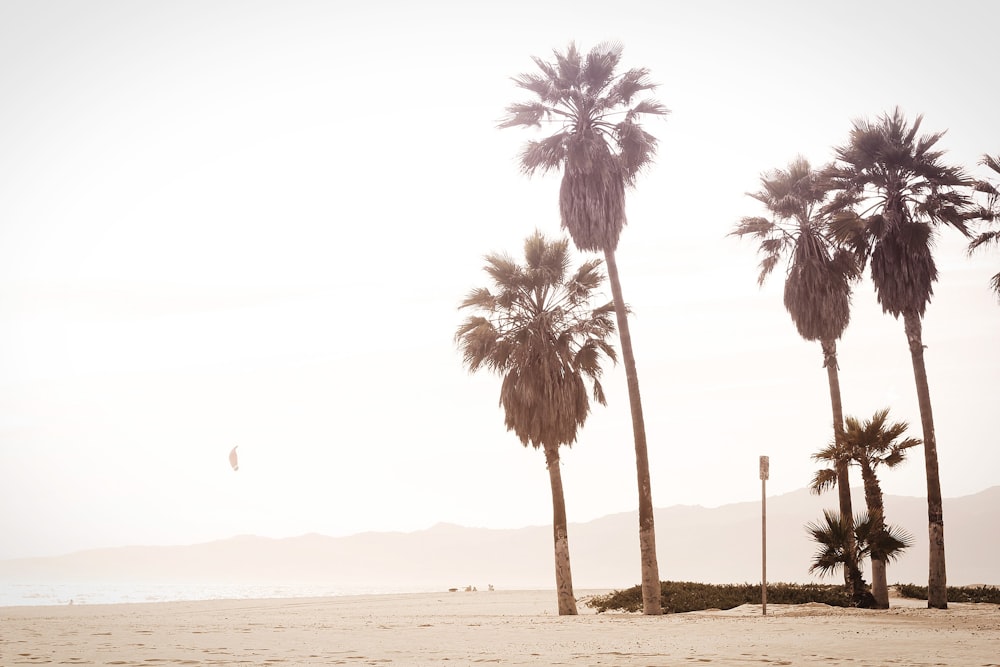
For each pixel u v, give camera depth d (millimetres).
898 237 34469
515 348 35562
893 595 40062
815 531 34500
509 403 35594
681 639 21562
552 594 59188
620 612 35656
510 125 36625
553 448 35688
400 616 35875
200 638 23250
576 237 35594
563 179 35844
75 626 29172
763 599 29688
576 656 17891
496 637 23219
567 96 35500
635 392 34156
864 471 33375
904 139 35750
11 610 46875
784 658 16734
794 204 39594
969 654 17016
